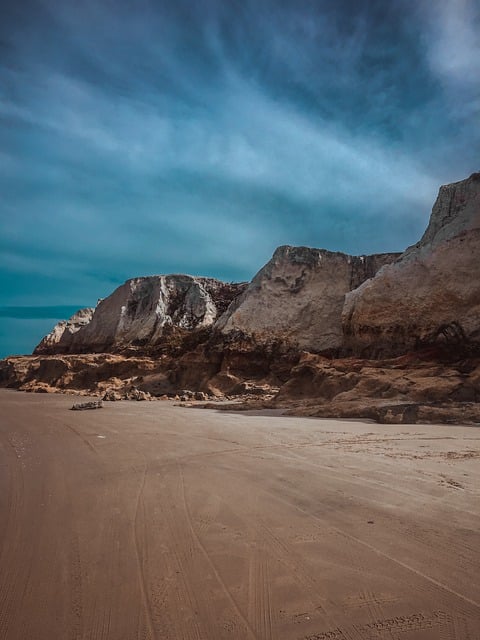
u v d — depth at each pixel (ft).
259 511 16.37
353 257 124.06
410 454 26.21
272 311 120.26
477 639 8.79
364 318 85.30
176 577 11.51
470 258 74.33
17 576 11.78
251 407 64.49
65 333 201.16
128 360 135.44
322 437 33.40
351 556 12.46
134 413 56.85
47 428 42.73
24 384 161.07
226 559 12.47
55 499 18.81
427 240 93.20
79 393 119.96
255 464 24.11
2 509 17.65
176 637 9.05
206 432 37.17
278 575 11.48
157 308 166.91
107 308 187.62
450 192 92.89
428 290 77.82
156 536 14.29
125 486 20.44
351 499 17.46
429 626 9.23
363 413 47.98
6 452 30.45
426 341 74.54
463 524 14.66
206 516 15.99
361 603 10.12
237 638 9.00
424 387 53.21
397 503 16.88
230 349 114.73
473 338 67.72
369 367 69.36
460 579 11.10
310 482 20.06
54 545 13.82
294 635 9.06
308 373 74.79
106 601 10.44
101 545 13.71
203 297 170.19
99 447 31.14
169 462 25.26
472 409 44.16
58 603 10.40
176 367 122.72
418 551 12.70
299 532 14.26
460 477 20.65
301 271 125.18
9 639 9.04
